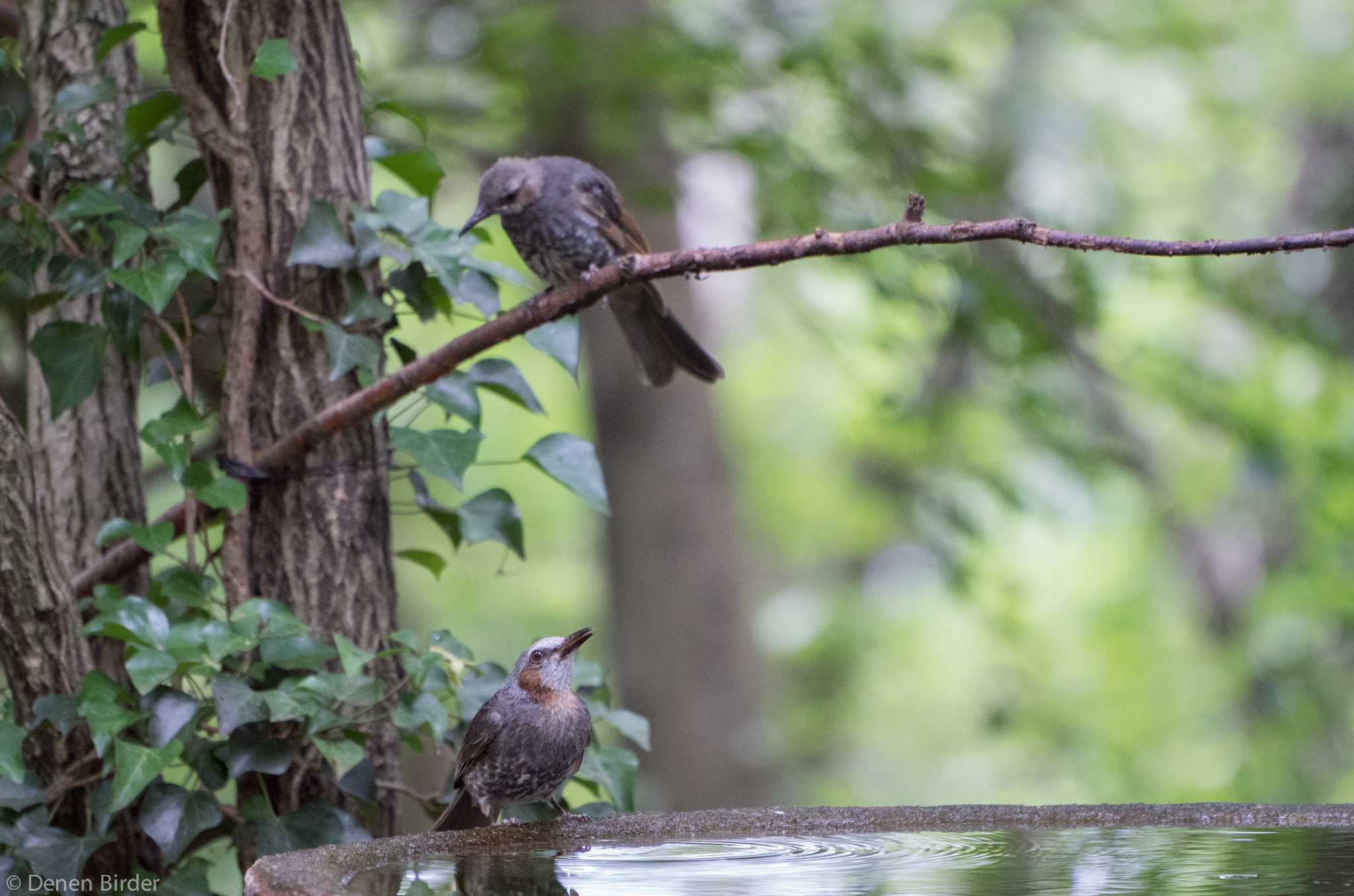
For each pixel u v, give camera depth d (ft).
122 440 22.36
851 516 87.66
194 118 20.13
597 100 41.73
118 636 18.07
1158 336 53.06
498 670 20.45
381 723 20.56
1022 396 44.78
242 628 18.15
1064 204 53.06
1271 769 57.52
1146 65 64.49
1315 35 62.75
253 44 20.24
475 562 78.38
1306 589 56.29
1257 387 53.01
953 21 63.21
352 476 20.42
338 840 19.04
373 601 20.47
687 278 18.67
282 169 20.42
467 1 43.34
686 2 46.11
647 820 17.30
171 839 18.28
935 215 41.57
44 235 20.48
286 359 20.39
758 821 17.48
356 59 21.62
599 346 52.31
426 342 63.67
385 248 20.29
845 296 57.52
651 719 52.03
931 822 17.37
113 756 18.60
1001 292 40.86
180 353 20.25
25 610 18.69
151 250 21.01
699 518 52.34
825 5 48.37
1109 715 71.15
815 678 95.76
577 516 79.56
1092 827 17.70
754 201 42.29
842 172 41.93
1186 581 74.69
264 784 19.44
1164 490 55.26
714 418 53.72
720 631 52.31
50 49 21.91
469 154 43.83
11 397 28.04
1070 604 79.20
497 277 22.08
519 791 19.39
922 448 49.88
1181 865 15.06
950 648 93.09
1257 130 64.44
